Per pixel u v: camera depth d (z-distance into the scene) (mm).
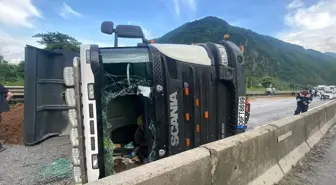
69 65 7016
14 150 5668
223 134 4266
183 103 3801
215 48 4242
